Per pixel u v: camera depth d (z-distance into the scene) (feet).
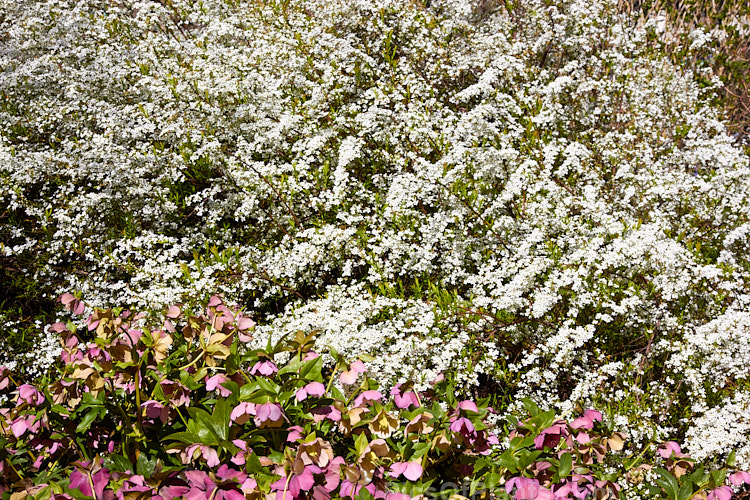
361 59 14.62
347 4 15.85
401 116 13.05
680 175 13.61
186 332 7.70
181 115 13.55
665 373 11.16
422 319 10.21
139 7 16.12
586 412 7.30
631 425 9.65
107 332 7.22
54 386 7.17
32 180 12.00
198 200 12.69
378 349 10.00
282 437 6.97
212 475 6.05
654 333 11.33
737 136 18.76
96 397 7.17
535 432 6.97
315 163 13.80
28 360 10.56
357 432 7.05
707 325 10.40
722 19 21.71
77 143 12.78
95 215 12.53
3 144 12.55
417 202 12.19
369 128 13.12
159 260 11.03
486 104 13.52
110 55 14.67
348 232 11.37
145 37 15.76
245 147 13.02
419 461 6.79
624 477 8.70
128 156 12.53
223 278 11.42
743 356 10.24
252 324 7.77
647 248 11.17
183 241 12.12
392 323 10.57
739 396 10.05
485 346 10.45
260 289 11.70
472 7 18.03
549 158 12.57
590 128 15.64
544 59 17.01
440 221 11.85
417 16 15.85
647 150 14.32
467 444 6.99
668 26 21.27
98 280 11.58
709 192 13.44
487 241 12.12
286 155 13.76
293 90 14.92
